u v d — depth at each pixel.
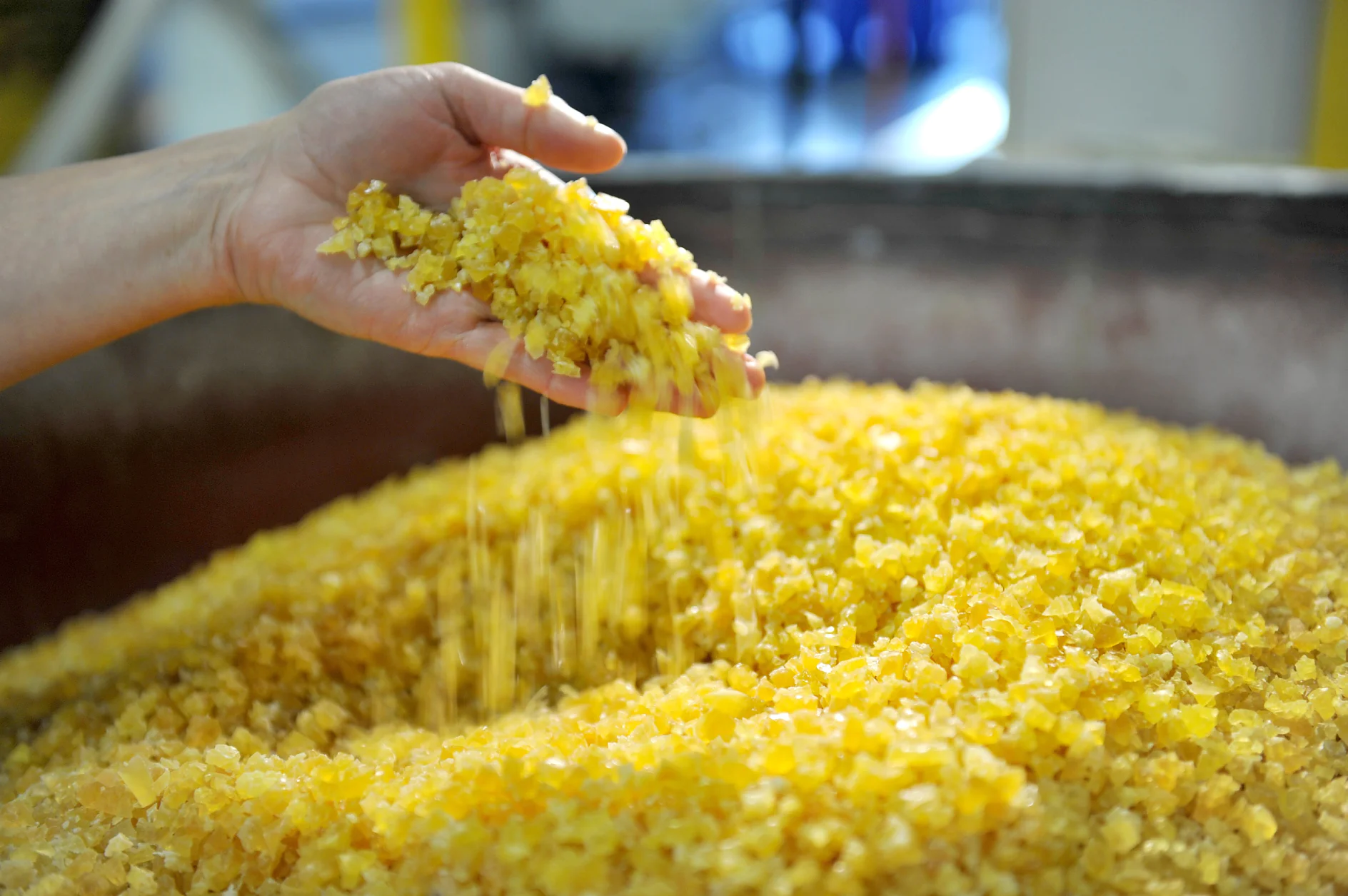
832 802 0.30
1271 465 0.47
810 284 0.59
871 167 0.58
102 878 0.33
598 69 1.12
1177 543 0.38
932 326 0.58
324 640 0.42
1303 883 0.31
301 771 0.35
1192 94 0.72
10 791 0.38
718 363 0.38
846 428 0.45
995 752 0.32
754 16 1.19
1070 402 0.53
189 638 0.43
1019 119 0.79
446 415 0.57
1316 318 0.52
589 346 0.37
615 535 0.43
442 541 0.45
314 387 0.55
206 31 0.81
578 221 0.37
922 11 1.19
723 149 1.10
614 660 0.41
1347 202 0.50
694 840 0.30
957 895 0.29
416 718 0.41
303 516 0.56
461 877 0.31
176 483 0.53
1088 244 0.55
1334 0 0.66
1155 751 0.33
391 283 0.39
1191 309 0.54
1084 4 0.74
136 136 0.77
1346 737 0.34
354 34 0.89
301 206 0.40
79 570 0.51
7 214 0.43
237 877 0.33
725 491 0.43
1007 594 0.36
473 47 0.96
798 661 0.36
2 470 0.49
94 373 0.50
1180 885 0.31
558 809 0.31
